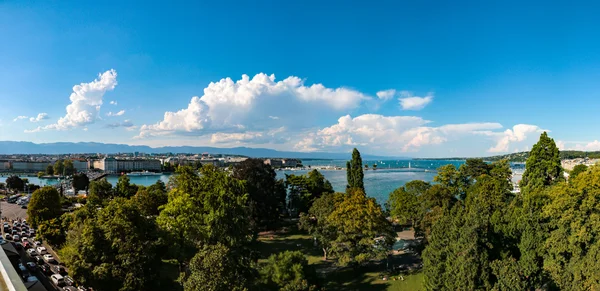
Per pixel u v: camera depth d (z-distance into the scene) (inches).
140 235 1713.8
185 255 2086.6
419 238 2748.5
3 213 4308.6
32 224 3134.8
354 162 3998.5
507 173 3267.7
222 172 2110.0
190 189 2032.5
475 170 3292.3
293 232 3385.8
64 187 7440.9
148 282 1664.6
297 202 4124.0
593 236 1425.9
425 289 1738.4
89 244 1598.2
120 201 1974.7
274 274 1512.1
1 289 635.5
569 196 1470.2
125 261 1574.8
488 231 1571.1
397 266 2340.1
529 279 1461.6
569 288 1429.6
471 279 1434.5
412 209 2878.9
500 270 1402.6
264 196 3336.6
